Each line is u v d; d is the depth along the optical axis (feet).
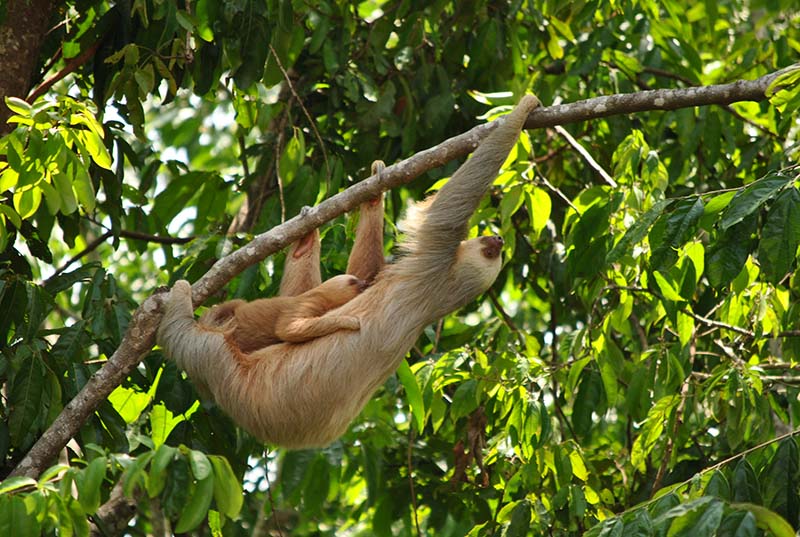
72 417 42.16
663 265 40.68
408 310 44.45
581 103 45.55
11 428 43.60
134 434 50.16
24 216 43.24
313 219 44.27
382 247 47.11
